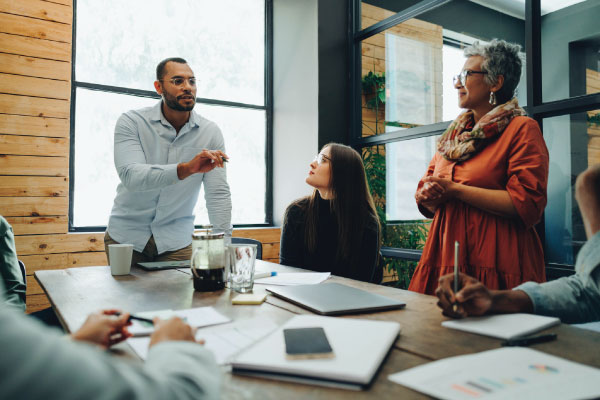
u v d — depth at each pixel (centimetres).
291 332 72
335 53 350
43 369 29
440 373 59
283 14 381
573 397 51
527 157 139
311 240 175
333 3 350
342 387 56
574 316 89
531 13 230
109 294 118
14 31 270
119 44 325
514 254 142
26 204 270
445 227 155
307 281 132
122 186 204
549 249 219
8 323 30
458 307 86
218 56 371
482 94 155
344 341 70
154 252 205
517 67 150
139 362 64
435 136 296
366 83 347
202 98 363
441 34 292
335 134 348
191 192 206
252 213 386
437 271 159
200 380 42
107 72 320
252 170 386
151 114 205
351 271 168
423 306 102
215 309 100
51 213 277
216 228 200
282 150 380
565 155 217
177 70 195
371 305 97
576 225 210
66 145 283
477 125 151
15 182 268
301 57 359
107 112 318
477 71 153
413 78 312
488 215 147
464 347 71
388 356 67
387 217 328
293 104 368
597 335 77
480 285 86
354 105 353
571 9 218
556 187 219
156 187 178
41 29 278
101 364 33
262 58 393
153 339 52
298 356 62
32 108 274
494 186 148
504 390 53
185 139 211
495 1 254
